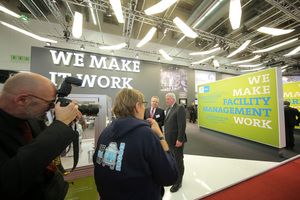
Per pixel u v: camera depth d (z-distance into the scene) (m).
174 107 1.86
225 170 2.12
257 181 1.80
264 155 2.76
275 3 3.06
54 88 0.52
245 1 3.91
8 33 4.88
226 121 4.03
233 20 2.01
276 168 2.14
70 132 0.47
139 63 6.43
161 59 7.04
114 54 6.08
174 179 0.57
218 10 3.85
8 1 4.58
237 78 3.69
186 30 2.60
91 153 1.12
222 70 8.80
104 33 5.82
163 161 0.54
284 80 8.67
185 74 7.47
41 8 4.57
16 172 0.33
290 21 4.84
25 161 0.34
